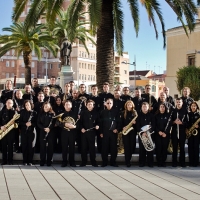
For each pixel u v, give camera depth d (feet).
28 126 33.50
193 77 84.43
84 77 250.57
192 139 34.88
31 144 33.71
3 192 23.00
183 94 38.40
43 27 93.20
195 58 100.07
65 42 74.74
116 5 48.29
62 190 23.85
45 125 33.55
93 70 259.80
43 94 36.35
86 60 251.60
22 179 27.07
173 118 34.50
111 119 34.04
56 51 101.55
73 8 43.19
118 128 34.09
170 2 46.91
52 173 29.78
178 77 88.38
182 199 22.04
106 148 33.99
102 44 46.11
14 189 23.86
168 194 23.21
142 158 34.14
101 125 34.22
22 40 92.27
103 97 37.68
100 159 35.63
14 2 47.52
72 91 38.14
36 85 41.86
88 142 34.09
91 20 40.63
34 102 38.63
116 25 48.67
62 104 36.58
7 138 33.47
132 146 34.40
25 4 47.96
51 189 24.07
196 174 30.45
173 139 34.60
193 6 45.57
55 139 36.55
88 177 28.37
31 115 33.81
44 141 33.55
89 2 40.93
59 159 35.37
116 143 34.24
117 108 34.96
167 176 29.35
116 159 35.45
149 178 28.40
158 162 34.58
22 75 268.62
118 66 262.47
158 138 34.42
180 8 47.32
